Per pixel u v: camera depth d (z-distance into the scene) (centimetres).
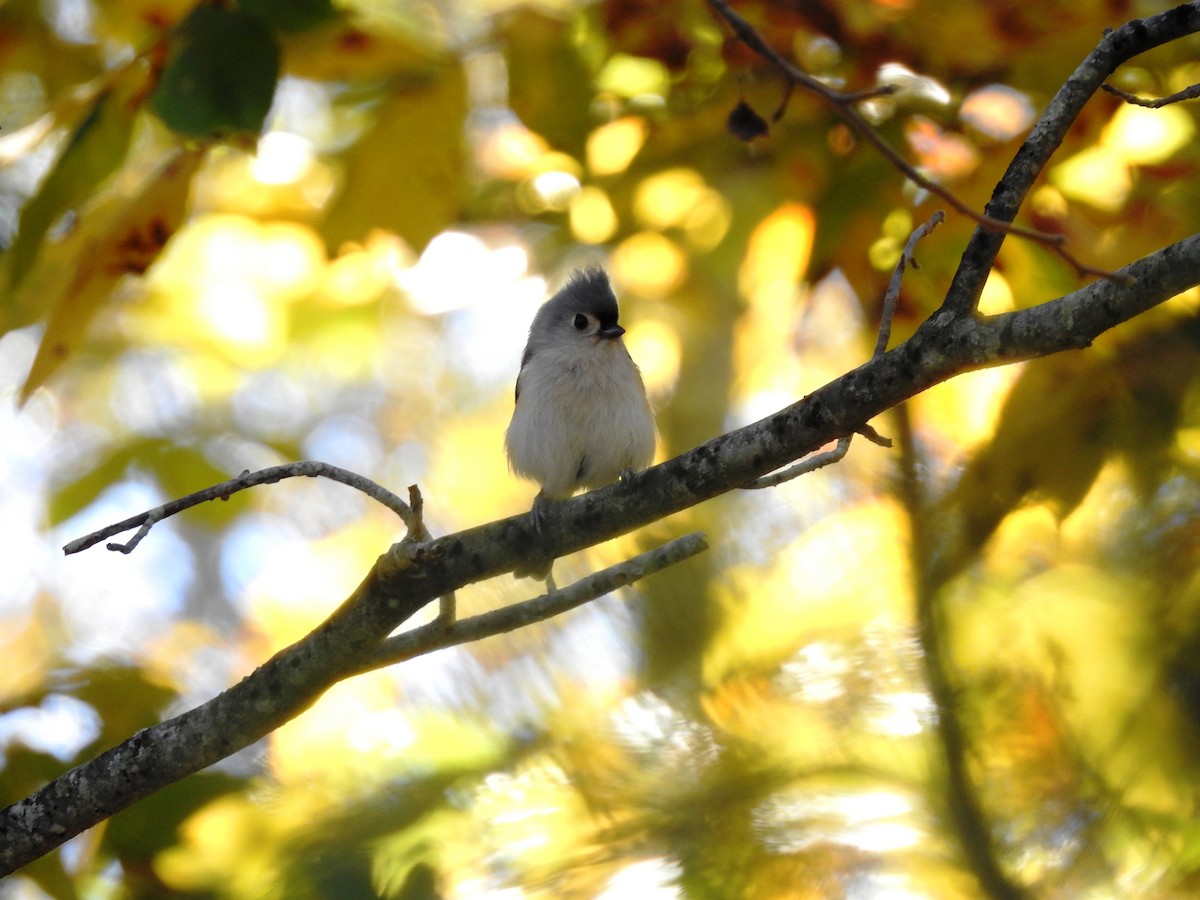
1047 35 730
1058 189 748
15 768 763
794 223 956
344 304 1184
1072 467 707
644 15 784
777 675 709
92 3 820
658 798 661
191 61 612
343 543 1284
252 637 1229
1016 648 711
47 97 877
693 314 1220
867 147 777
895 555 753
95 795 613
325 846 674
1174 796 669
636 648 777
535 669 760
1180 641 699
